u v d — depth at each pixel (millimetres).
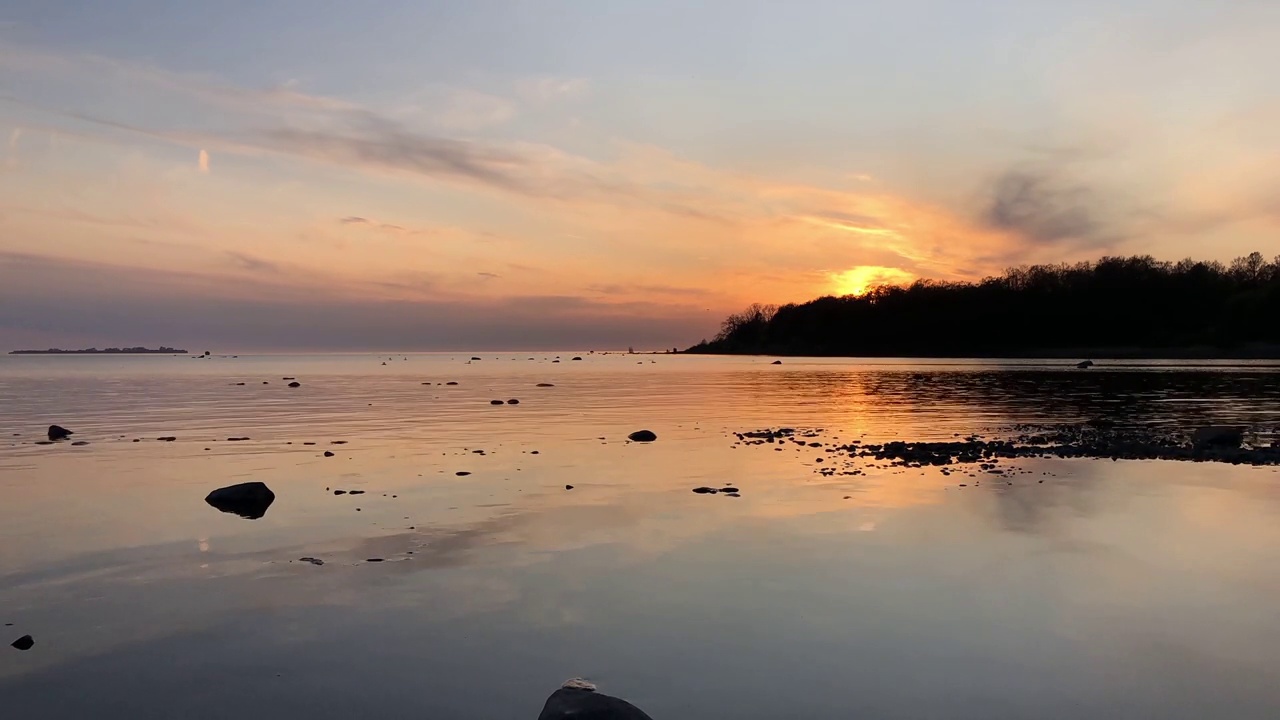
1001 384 58875
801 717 6246
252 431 27734
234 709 6473
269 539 11914
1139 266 139125
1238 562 10461
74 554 11180
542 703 6547
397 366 128875
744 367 115062
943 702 6500
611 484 16547
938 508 13953
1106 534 11992
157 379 74250
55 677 7133
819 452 21859
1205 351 124938
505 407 39625
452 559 10727
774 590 9328
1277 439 24438
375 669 7219
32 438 25641
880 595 9133
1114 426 28609
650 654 7477
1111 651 7535
